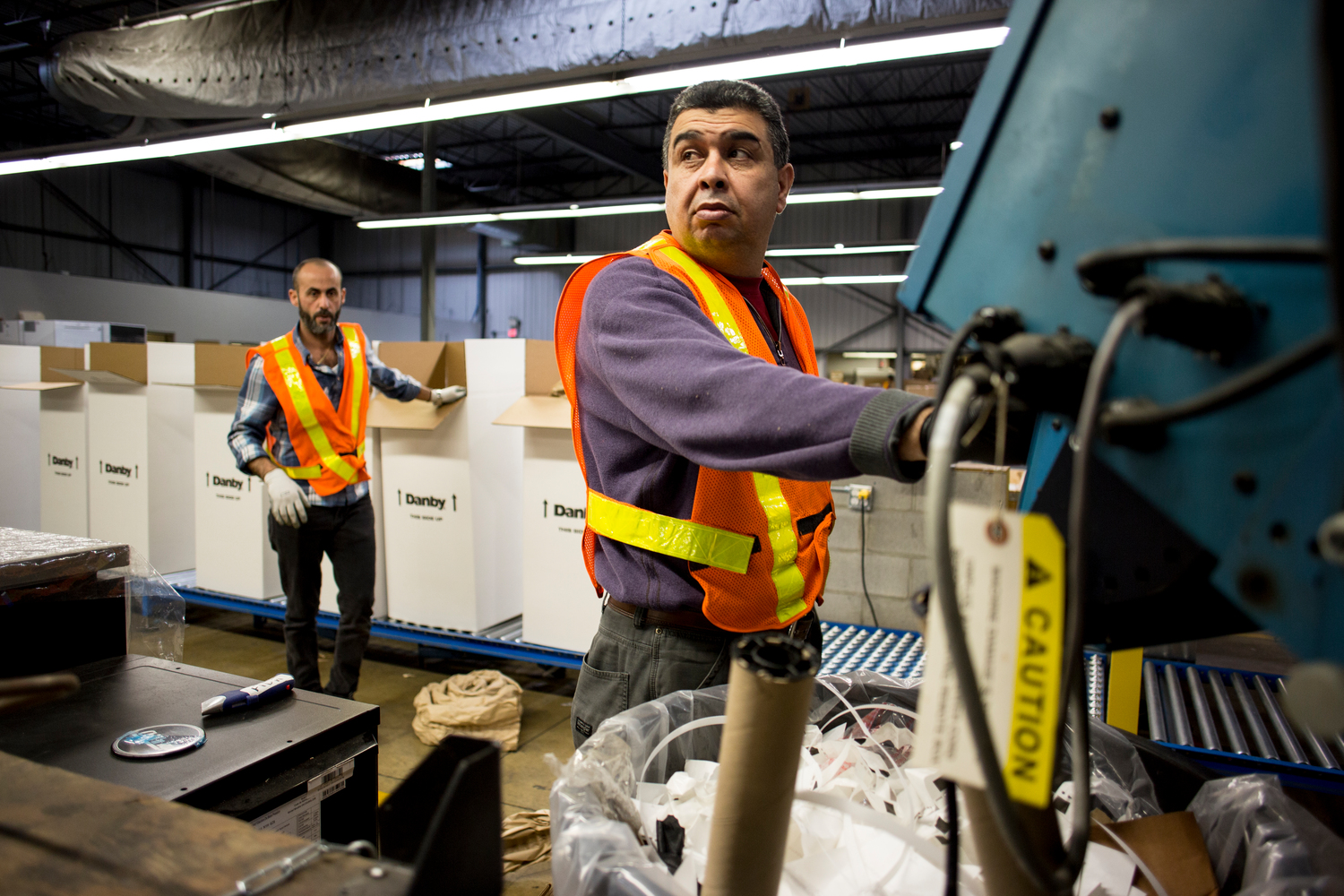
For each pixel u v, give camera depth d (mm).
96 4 7422
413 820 469
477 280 15086
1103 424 390
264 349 2666
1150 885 684
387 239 15812
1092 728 837
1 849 508
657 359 719
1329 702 291
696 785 764
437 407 2959
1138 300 344
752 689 468
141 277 12820
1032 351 386
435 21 3477
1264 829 673
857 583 3410
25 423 4535
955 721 418
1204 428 362
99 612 1165
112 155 4492
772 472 600
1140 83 395
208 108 4164
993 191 474
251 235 14602
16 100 10469
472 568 2994
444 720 2529
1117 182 402
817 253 7562
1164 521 466
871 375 10258
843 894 636
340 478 2645
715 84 1063
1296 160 334
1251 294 347
